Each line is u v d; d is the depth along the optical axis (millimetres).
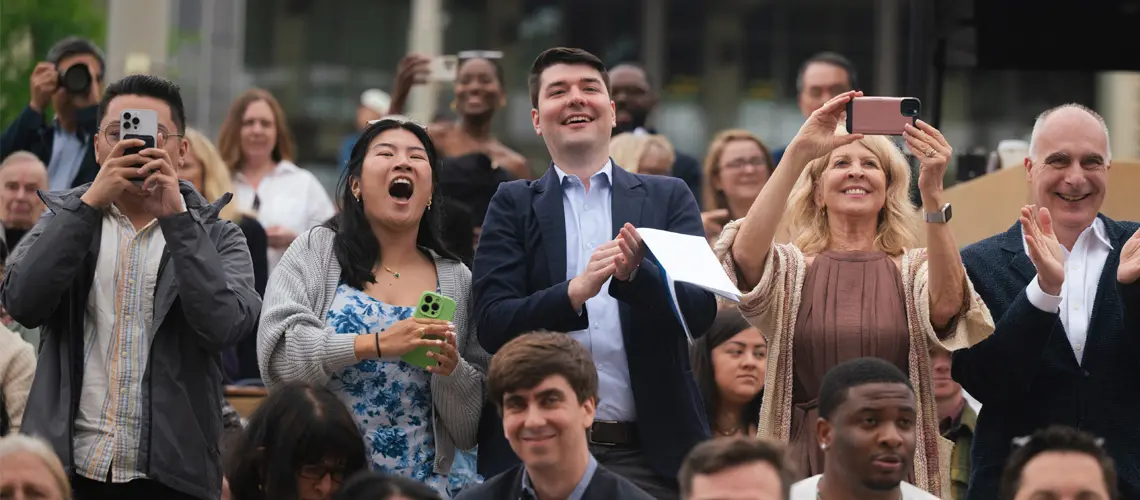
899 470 7027
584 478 6941
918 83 11727
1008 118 33781
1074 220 8320
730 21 38625
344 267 8148
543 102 8164
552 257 7922
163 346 7750
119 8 16016
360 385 7910
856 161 8117
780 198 7770
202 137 11617
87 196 7648
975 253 8422
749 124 38438
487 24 38156
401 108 13031
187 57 32562
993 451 8141
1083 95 33250
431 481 7902
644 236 7348
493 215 8086
